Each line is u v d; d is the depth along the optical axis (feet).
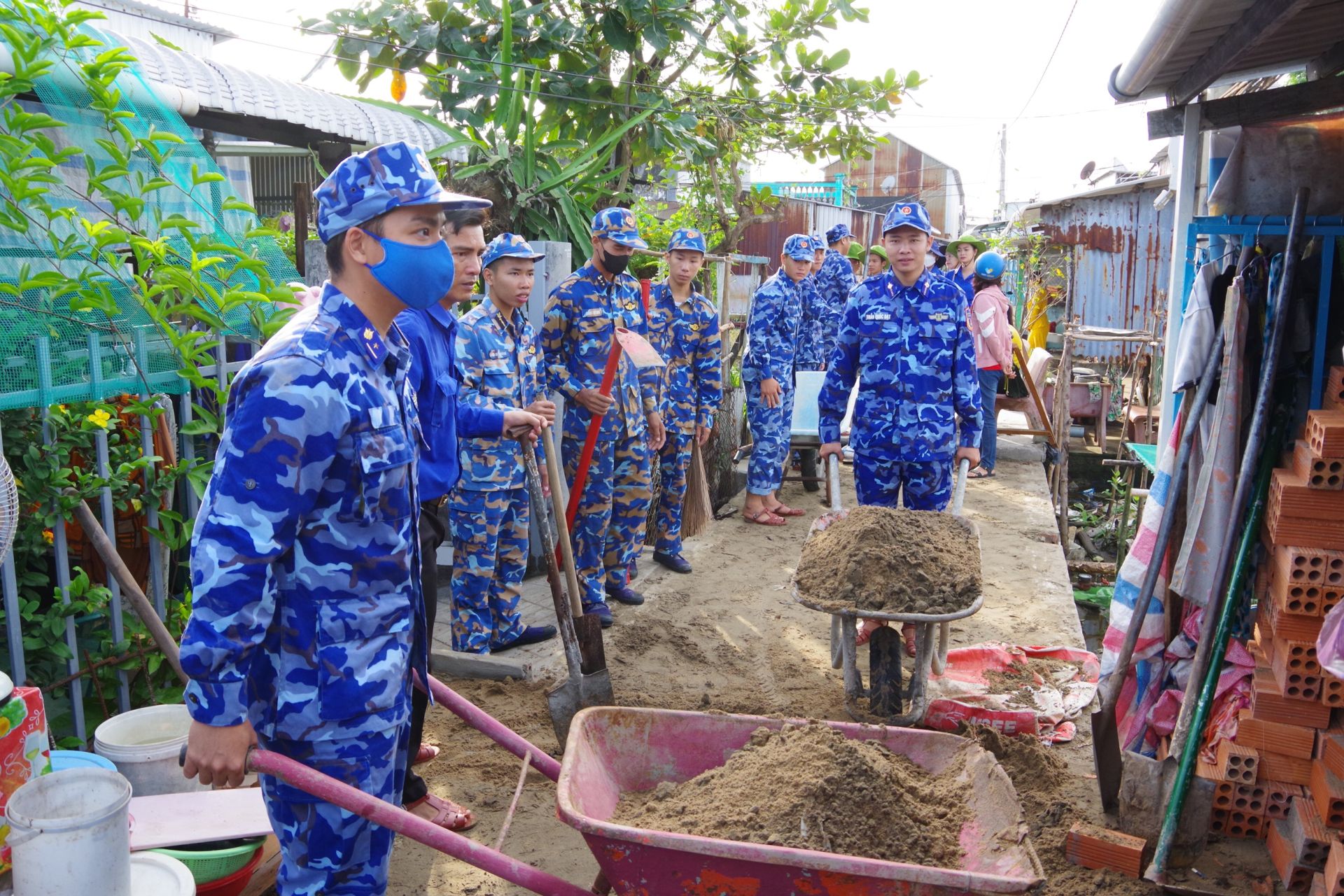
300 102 20.25
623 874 7.59
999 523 26.68
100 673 12.58
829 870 7.06
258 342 12.52
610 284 17.76
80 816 7.89
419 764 13.33
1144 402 39.93
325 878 7.60
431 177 7.16
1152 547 12.56
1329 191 11.86
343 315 7.16
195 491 12.42
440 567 20.59
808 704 15.49
